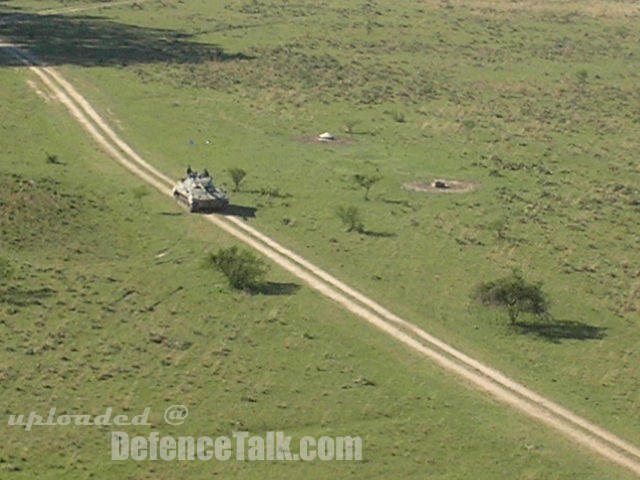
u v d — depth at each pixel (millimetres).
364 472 166250
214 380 190875
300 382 192125
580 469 170875
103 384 187750
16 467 162250
